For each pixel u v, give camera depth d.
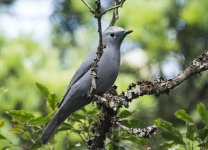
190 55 16.70
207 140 7.66
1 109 12.45
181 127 14.93
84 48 17.41
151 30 15.92
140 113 14.88
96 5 6.71
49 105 8.37
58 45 17.67
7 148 8.38
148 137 6.91
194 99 15.79
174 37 16.44
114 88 8.86
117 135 8.04
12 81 15.13
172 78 7.27
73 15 18.45
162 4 15.57
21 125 8.27
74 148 8.17
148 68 16.44
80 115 8.24
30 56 15.53
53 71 15.20
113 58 8.80
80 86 8.83
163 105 15.45
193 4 15.55
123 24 15.55
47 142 8.23
